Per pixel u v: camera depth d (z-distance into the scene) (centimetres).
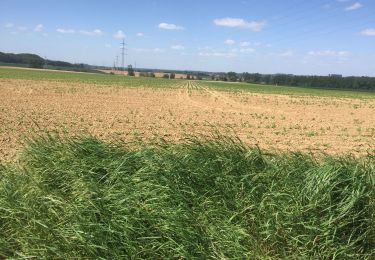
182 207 561
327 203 552
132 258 483
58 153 730
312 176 598
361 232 541
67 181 654
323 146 1569
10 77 6419
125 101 3284
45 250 480
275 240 529
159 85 7038
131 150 754
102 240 489
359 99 5938
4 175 680
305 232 531
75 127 1727
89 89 4606
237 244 509
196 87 7456
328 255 507
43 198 571
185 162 655
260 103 4006
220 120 2272
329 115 2983
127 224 516
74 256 478
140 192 575
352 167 631
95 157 697
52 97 3238
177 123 2039
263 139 1672
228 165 664
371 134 1962
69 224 514
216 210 567
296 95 6331
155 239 513
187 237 511
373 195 561
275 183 609
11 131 1541
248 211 568
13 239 528
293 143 1616
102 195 576
